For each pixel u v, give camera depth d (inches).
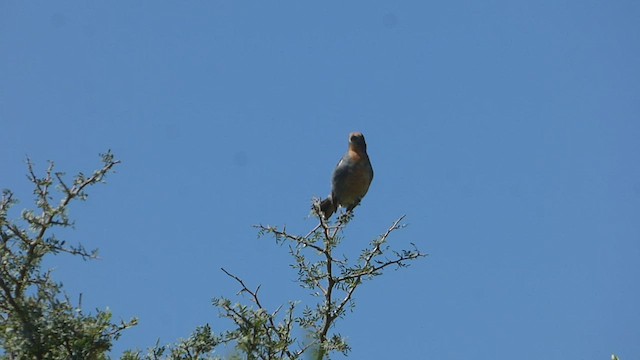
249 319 508.4
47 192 486.0
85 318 486.6
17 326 469.4
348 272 536.4
